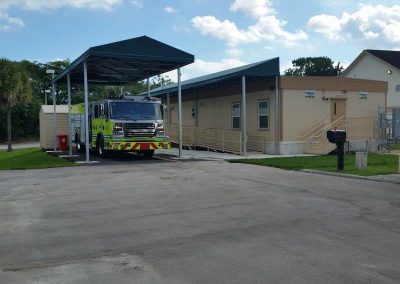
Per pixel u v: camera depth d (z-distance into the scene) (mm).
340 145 14273
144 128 19047
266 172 14344
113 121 18641
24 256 5750
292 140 21969
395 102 42531
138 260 5547
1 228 7246
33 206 9055
